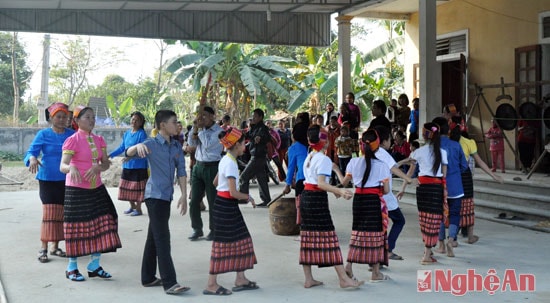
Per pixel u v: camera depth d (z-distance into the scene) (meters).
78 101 36.16
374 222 5.09
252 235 7.45
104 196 5.28
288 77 21.12
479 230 7.80
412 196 10.59
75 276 5.26
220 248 4.78
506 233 7.57
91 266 5.32
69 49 34.47
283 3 13.36
